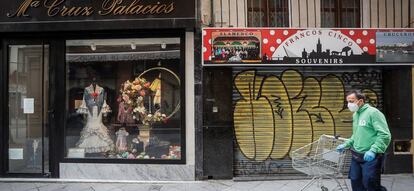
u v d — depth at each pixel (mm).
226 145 8617
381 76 8977
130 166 8703
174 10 8359
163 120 8805
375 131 6125
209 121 8602
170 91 8781
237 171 8789
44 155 8906
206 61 8344
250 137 8773
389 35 8539
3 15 8602
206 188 8078
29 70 8953
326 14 9070
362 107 6285
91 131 8945
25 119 8977
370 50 8508
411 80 8922
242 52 8359
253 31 8383
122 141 8898
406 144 9047
